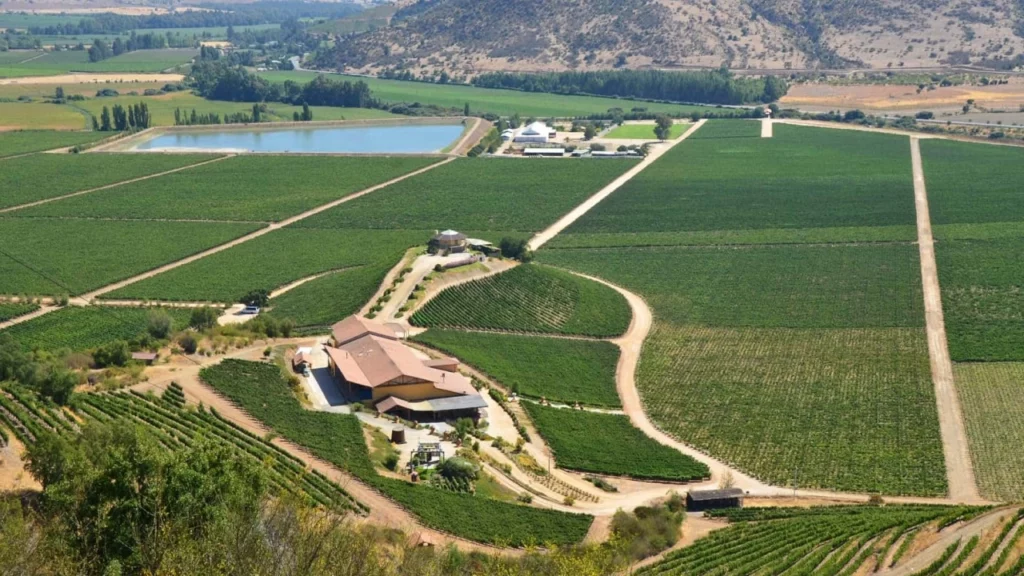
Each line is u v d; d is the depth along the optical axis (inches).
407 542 4347.9
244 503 3631.9
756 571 4515.3
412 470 5639.8
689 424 6747.1
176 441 5329.7
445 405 6555.1
